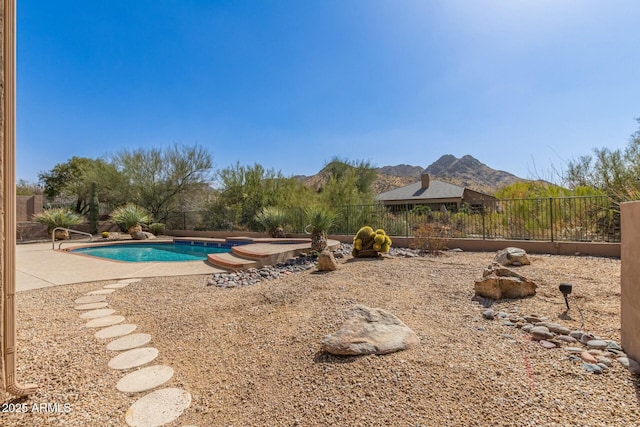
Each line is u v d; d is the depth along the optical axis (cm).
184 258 1024
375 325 255
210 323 337
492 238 855
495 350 229
